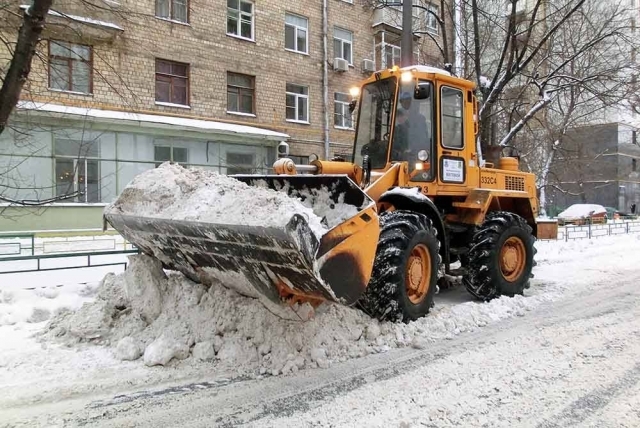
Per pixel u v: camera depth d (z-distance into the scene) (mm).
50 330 4281
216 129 14148
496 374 3568
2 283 6520
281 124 16609
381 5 15242
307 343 3850
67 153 11805
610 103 12336
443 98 5602
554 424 2818
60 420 2879
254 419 2895
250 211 3227
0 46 5820
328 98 17953
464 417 2904
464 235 6066
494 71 13023
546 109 15266
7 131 8516
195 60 14602
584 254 10672
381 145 5570
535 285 6918
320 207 3852
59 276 7172
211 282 4125
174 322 3939
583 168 26328
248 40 15797
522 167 18125
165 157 13742
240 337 3807
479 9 11289
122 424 2838
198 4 14641
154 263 4289
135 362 3695
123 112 12609
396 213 4770
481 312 5152
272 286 3523
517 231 5902
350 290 3395
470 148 5875
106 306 4227
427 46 17109
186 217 3562
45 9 4172
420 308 4758
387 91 5621
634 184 36938
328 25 17953
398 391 3279
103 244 10641
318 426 2803
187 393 3232
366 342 4148
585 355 3979
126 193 4277
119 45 10430
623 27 11891
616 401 3115
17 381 3363
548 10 12242
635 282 7289
